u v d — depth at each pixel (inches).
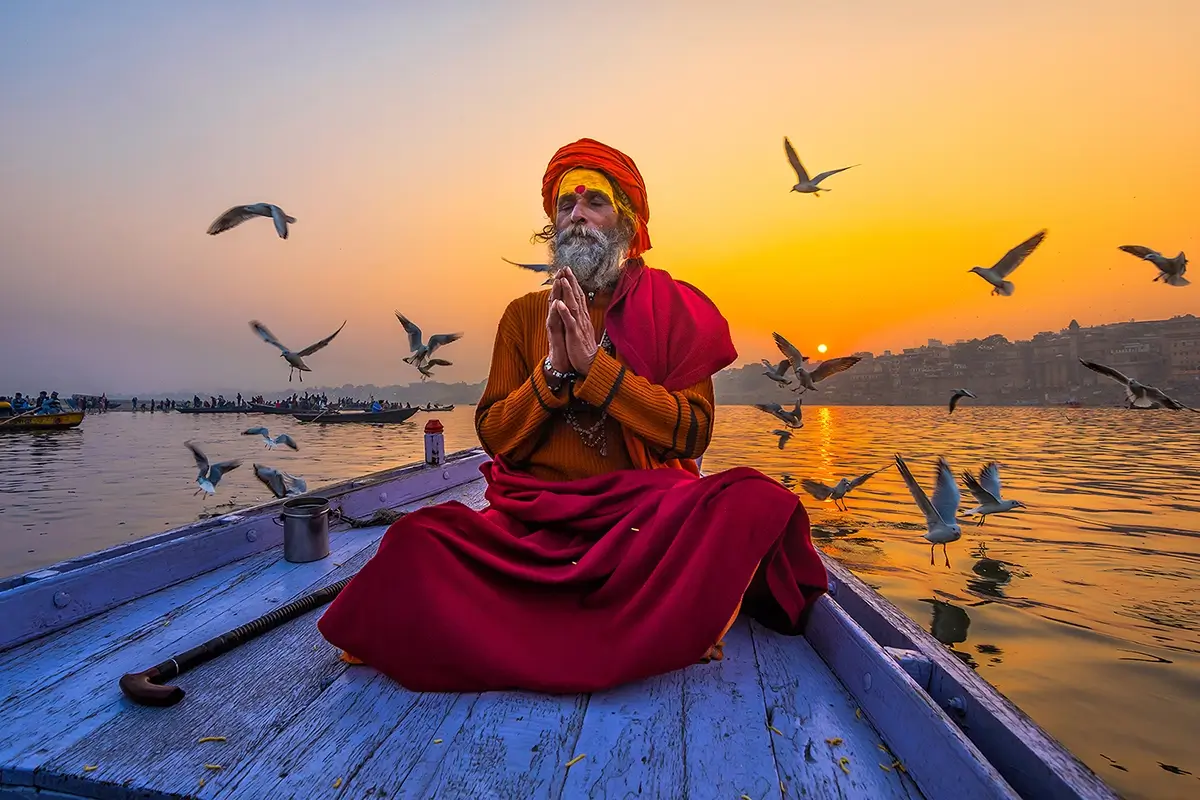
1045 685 162.9
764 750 52.6
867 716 57.7
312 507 113.3
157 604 91.4
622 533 70.1
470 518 69.8
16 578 83.6
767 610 77.9
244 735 55.9
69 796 49.9
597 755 51.9
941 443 1076.5
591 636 64.5
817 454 841.5
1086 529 358.3
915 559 292.4
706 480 71.4
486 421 85.7
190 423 2174.0
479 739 54.4
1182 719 143.7
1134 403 157.9
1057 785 42.6
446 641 61.6
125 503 537.0
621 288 87.1
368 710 59.9
